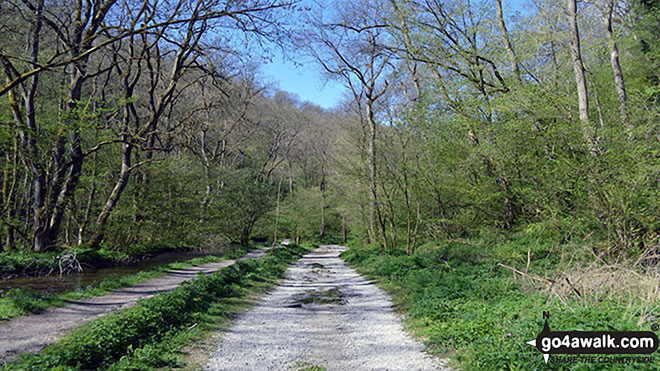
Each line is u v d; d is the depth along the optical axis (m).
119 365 5.89
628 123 11.85
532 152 13.66
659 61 16.70
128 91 22.92
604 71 17.77
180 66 23.22
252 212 38.53
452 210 20.80
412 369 6.02
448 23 17.86
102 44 14.77
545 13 16.23
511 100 13.34
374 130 24.73
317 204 48.25
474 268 13.44
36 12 17.27
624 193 10.65
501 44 16.41
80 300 11.34
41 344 7.31
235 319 9.60
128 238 26.59
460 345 6.56
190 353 6.91
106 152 24.38
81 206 24.98
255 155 50.38
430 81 18.12
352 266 22.77
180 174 28.80
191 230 31.23
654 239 10.38
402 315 9.63
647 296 7.03
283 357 6.82
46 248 19.66
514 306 8.01
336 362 6.55
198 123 31.64
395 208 23.91
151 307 8.55
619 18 17.72
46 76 22.06
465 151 17.19
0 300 9.92
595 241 12.31
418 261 17.02
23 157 19.95
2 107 19.53
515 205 18.25
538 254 13.80
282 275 18.72
